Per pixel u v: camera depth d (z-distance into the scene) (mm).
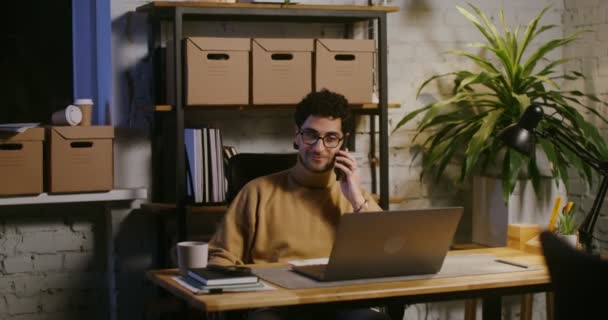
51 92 3387
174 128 3352
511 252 2736
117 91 3533
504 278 2264
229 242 2643
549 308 3799
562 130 3783
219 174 3375
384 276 2268
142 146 3578
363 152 3932
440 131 3846
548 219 3928
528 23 4188
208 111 3686
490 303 2465
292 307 2072
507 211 3789
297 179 2715
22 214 3465
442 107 3973
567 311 1364
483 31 3795
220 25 3689
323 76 3428
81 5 3428
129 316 3584
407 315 4043
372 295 2076
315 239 2678
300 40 3387
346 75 3469
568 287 1346
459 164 4102
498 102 3818
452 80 4066
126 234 3561
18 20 3324
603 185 2662
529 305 3816
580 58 4137
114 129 3529
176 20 3260
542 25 4211
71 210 3535
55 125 3348
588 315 1318
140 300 3592
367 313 2414
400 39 3975
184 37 3621
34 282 3498
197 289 2088
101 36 3451
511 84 3787
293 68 3383
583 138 3684
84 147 3242
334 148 2670
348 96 3480
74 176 3227
